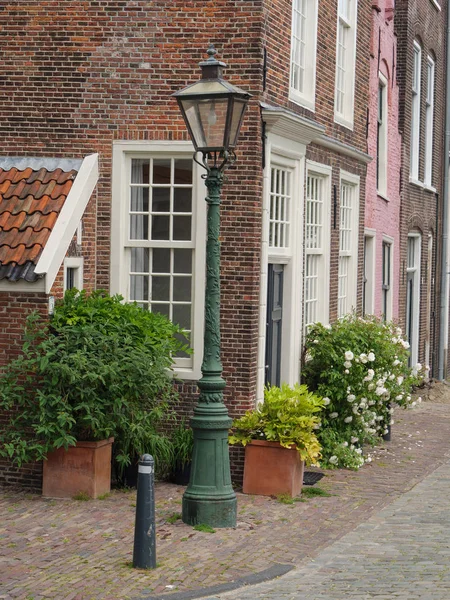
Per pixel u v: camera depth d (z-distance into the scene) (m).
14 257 10.80
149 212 12.07
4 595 7.44
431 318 25.38
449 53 25.36
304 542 9.27
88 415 10.29
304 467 12.90
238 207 11.66
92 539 9.02
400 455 14.27
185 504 9.69
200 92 9.37
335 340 13.52
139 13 11.91
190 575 8.05
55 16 12.07
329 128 14.71
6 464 11.10
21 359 10.49
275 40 12.19
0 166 12.07
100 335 10.61
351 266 16.77
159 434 11.38
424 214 24.20
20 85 12.16
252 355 11.72
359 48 16.38
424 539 9.49
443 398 21.08
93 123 12.05
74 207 11.30
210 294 9.69
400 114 21.97
